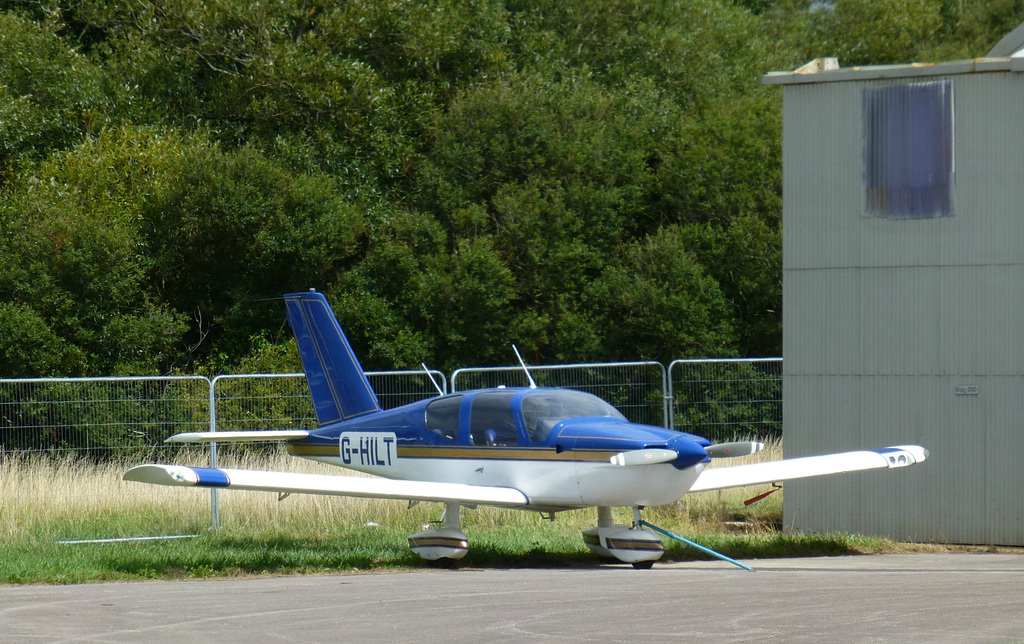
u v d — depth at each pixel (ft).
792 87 139.33
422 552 115.34
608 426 113.19
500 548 124.26
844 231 137.08
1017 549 128.36
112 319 254.27
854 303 136.67
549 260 293.64
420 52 316.19
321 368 141.69
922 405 133.59
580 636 70.13
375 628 74.23
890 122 134.92
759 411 174.91
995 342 130.31
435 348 284.82
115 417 158.20
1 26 289.12
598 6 366.84
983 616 76.02
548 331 294.66
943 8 379.35
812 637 68.64
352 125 301.43
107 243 252.62
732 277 307.58
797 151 139.13
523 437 116.47
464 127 309.63
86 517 148.05
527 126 307.17
